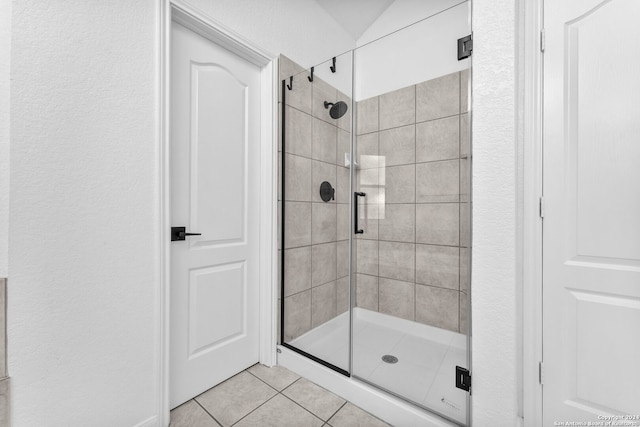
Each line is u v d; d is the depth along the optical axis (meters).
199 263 1.58
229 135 1.73
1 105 0.95
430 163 1.99
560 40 1.11
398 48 2.13
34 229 1.00
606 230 1.03
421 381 1.55
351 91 2.12
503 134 1.11
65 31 1.06
